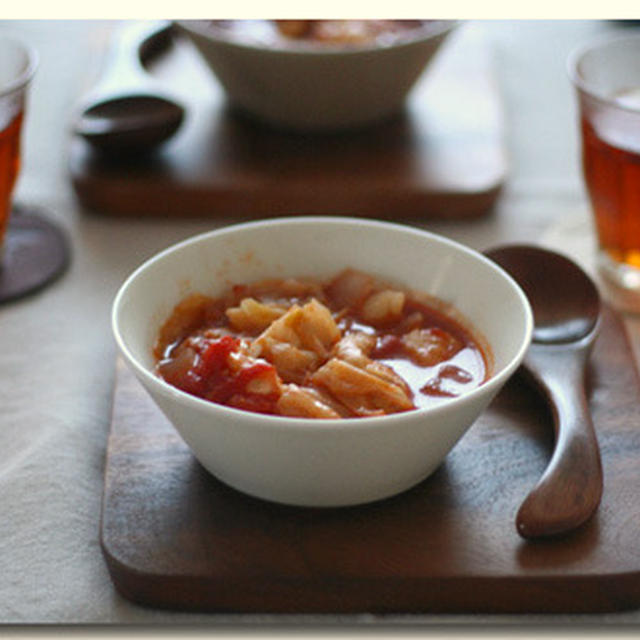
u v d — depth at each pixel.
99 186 1.21
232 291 1.04
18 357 1.09
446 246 1.03
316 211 1.22
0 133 1.11
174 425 0.96
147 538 0.95
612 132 1.11
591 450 0.97
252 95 1.24
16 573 0.96
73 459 1.02
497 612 0.94
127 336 0.98
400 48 1.20
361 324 1.03
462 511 0.97
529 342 0.96
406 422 0.92
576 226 1.21
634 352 1.09
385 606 0.94
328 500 0.96
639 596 0.94
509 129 1.32
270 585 0.93
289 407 0.95
